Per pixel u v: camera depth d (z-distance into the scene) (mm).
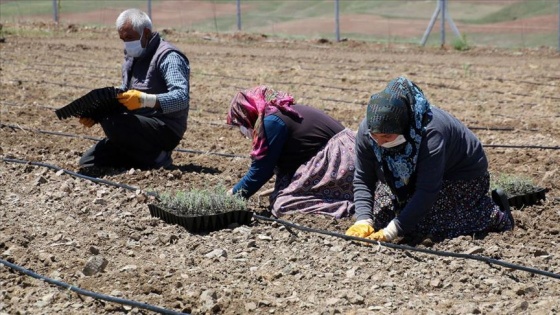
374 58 32688
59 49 32562
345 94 23234
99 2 50469
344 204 11656
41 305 9039
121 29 13477
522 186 12508
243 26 45875
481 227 10969
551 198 12852
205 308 8977
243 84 24734
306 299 9312
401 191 10539
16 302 9102
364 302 9211
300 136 11695
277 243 10852
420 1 49000
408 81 10070
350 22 45812
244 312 8945
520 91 23969
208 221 11234
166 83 13562
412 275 9922
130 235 11055
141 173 13828
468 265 10148
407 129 10031
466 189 10891
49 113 19125
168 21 46938
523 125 18922
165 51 13625
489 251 10453
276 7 49594
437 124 10242
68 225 11383
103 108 13875
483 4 47688
